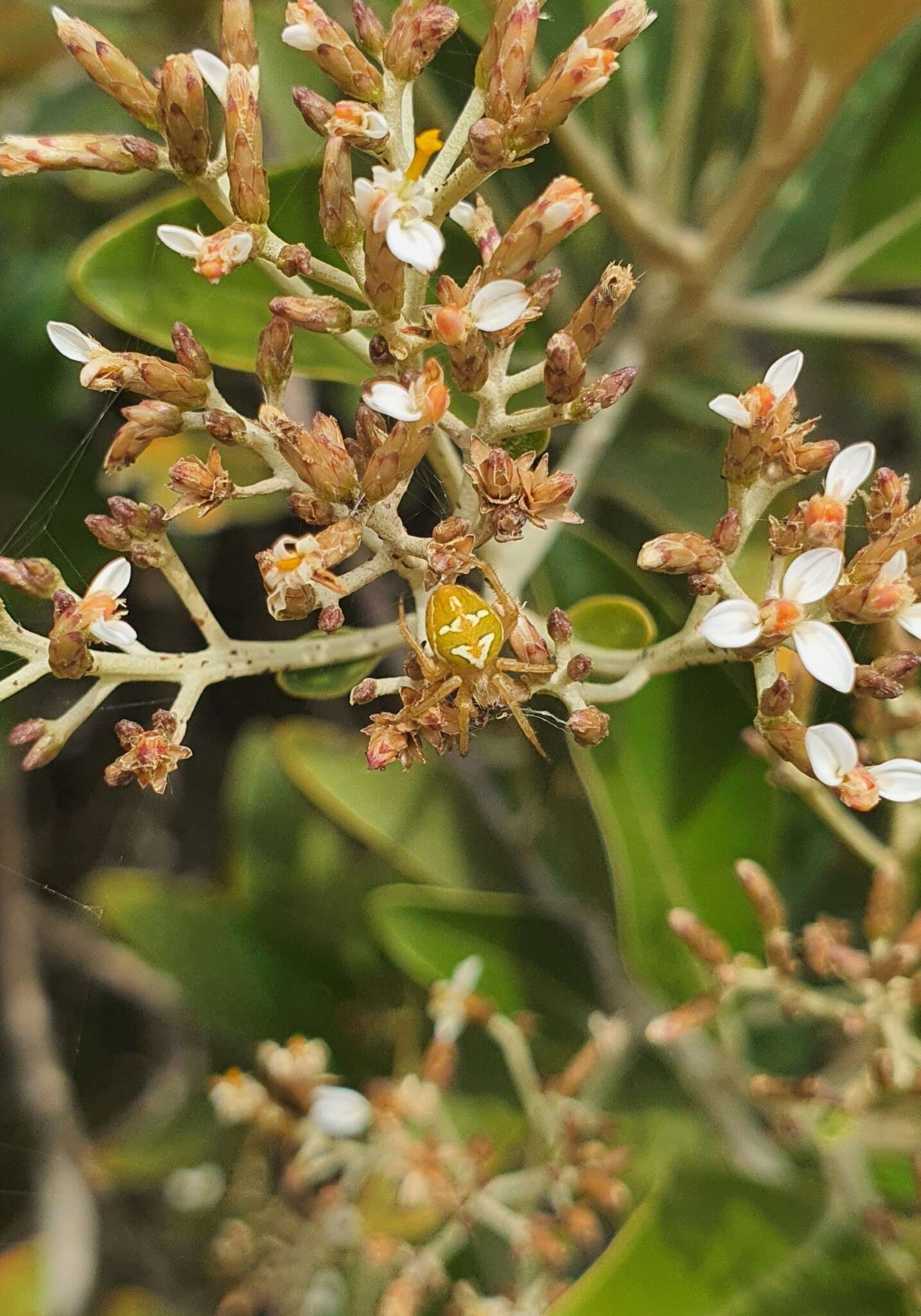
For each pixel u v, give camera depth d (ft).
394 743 0.56
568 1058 0.74
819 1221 0.66
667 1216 0.65
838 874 0.77
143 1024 1.01
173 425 0.56
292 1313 0.75
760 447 0.56
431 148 0.55
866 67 0.67
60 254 0.80
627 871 0.68
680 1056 0.74
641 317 0.78
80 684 0.77
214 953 0.84
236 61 0.57
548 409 0.56
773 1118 0.71
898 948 0.62
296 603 0.55
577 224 0.55
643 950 0.69
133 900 0.83
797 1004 0.63
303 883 0.86
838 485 0.56
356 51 0.56
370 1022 0.82
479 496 0.56
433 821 0.75
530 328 0.69
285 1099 0.76
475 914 0.73
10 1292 0.84
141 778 0.57
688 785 0.68
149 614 0.89
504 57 0.55
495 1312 0.68
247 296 0.63
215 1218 0.92
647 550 0.56
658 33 0.82
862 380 1.06
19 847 0.91
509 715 0.60
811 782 0.64
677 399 0.80
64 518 0.68
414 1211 0.72
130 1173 0.87
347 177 0.55
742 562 0.70
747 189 0.71
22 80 0.83
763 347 1.06
